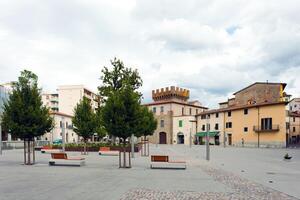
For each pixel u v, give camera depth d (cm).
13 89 2195
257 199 1030
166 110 9200
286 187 1278
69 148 4134
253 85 7156
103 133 3625
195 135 8481
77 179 1443
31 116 2105
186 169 1928
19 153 3678
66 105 10256
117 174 1644
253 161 2623
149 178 1500
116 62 4172
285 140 5931
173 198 1019
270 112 6206
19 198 1003
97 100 4188
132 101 2044
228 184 1341
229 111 7300
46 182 1346
